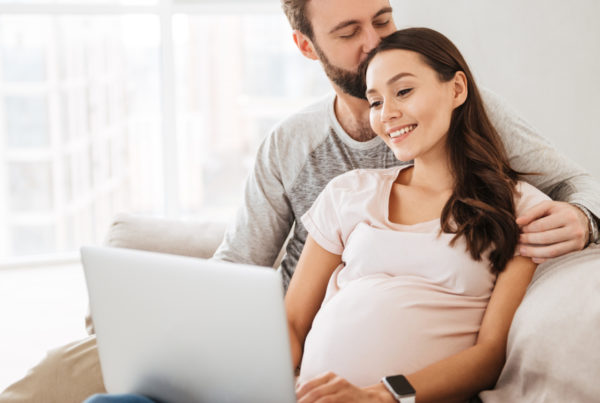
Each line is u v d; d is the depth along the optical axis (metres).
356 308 1.33
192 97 4.36
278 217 1.78
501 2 2.45
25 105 4.09
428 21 2.46
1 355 2.86
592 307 1.16
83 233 4.30
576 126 2.51
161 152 4.37
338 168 1.71
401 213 1.47
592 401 1.10
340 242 1.50
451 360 1.24
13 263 4.04
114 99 4.23
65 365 1.48
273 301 0.95
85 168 4.25
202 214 4.51
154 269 1.06
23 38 4.02
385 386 1.17
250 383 1.01
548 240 1.30
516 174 1.49
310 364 1.33
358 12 1.64
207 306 1.01
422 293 1.33
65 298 3.50
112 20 4.14
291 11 1.72
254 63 4.36
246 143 4.47
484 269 1.34
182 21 4.26
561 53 2.47
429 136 1.41
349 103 1.69
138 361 1.15
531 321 1.21
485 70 2.49
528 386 1.19
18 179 4.15
